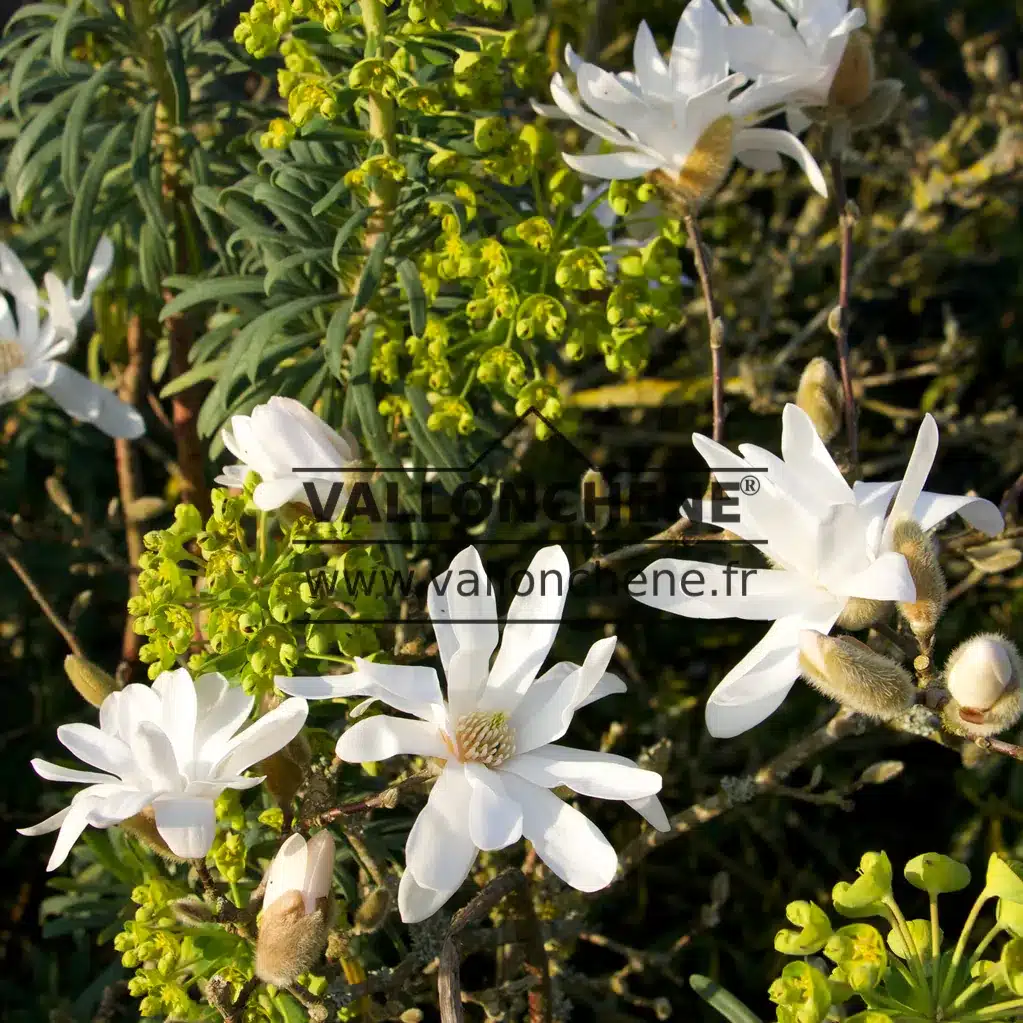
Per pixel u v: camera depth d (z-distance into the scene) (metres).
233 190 0.79
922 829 0.97
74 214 0.78
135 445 0.94
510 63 0.81
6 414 1.01
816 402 0.69
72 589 0.99
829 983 0.63
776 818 0.93
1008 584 0.93
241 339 0.75
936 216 1.08
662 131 0.70
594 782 0.62
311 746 0.70
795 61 0.71
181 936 0.69
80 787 0.90
